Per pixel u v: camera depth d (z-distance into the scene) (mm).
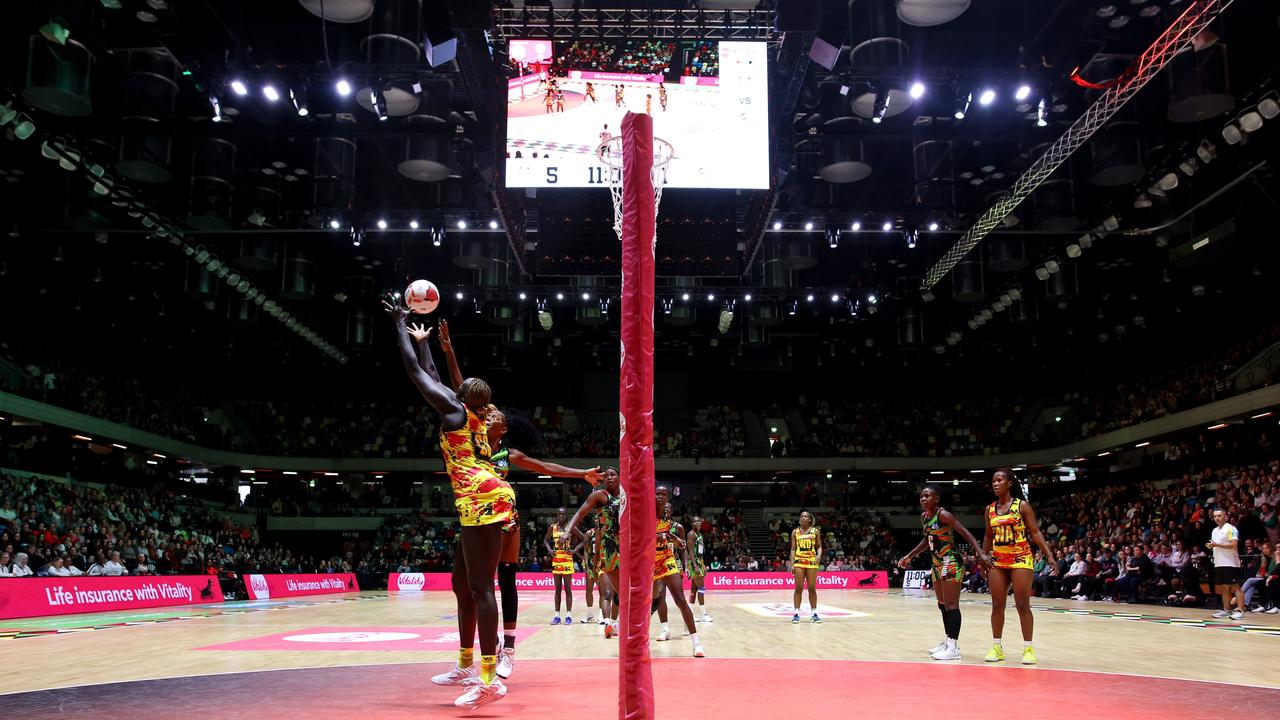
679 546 10070
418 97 18219
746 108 15711
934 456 43219
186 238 24750
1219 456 28656
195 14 17719
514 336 35812
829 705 5938
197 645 10641
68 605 18281
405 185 26531
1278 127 20500
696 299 31047
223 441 39906
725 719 5359
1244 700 6254
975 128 19781
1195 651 9992
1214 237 26000
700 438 45344
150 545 27016
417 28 17047
